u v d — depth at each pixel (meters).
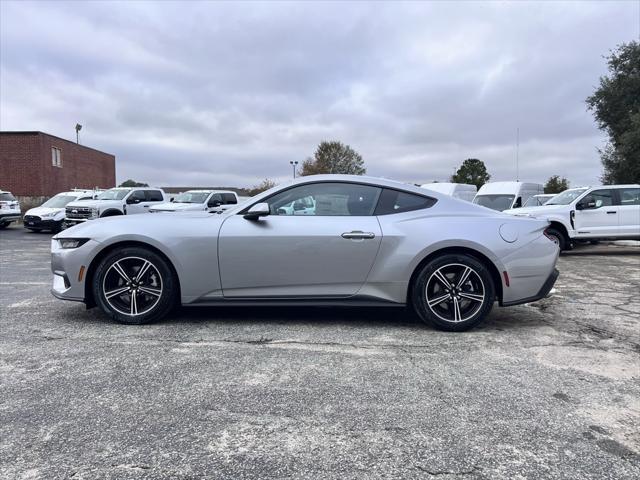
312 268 4.52
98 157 43.59
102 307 4.62
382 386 3.24
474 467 2.33
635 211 12.41
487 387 3.24
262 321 4.83
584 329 4.70
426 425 2.72
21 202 31.11
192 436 2.59
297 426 2.70
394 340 4.26
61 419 2.76
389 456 2.42
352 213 4.66
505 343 4.21
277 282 4.54
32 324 4.68
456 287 4.54
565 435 2.63
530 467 2.33
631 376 3.46
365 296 4.57
